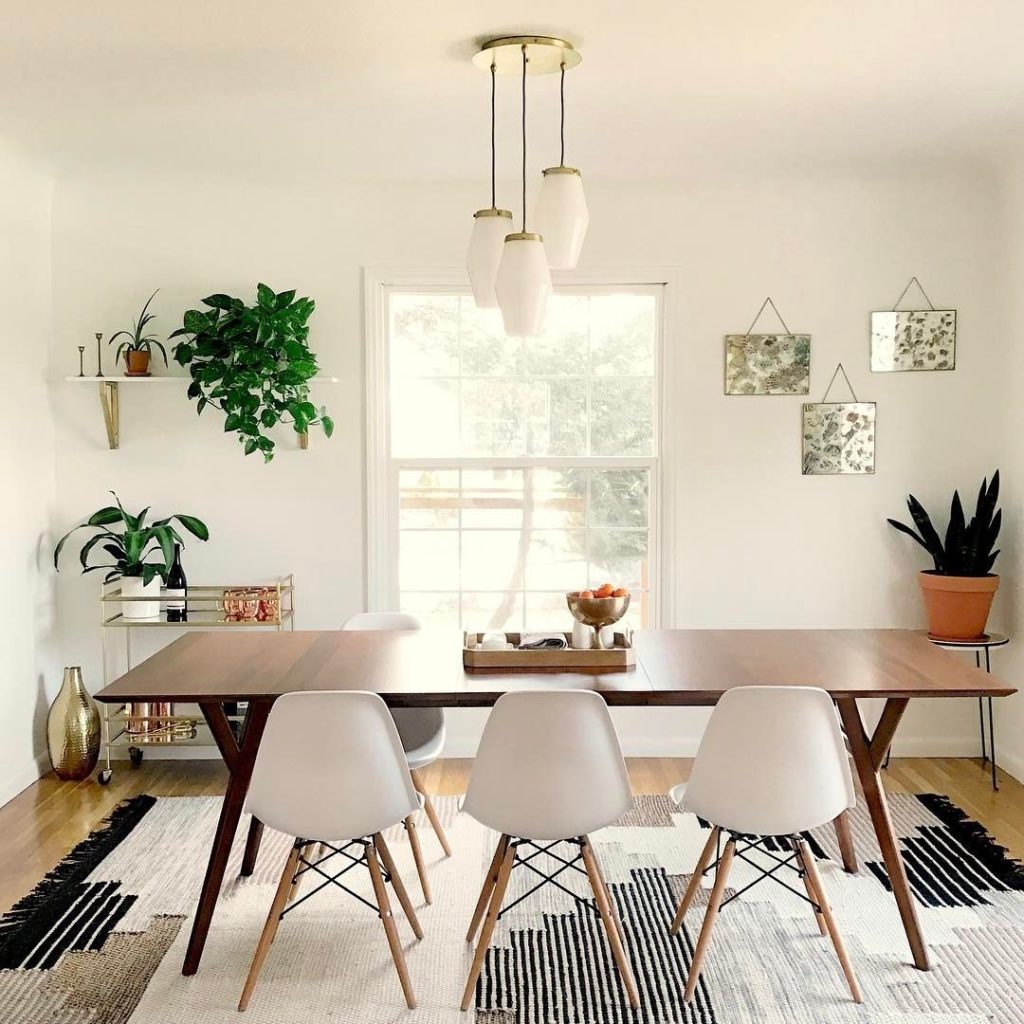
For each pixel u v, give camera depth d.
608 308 5.00
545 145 4.23
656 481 4.97
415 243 4.85
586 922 3.24
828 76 3.43
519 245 2.85
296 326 4.53
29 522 4.60
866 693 2.84
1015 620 4.69
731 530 4.92
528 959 3.03
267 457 4.60
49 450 4.80
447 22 2.95
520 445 5.03
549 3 2.82
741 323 4.86
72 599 4.89
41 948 3.10
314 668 3.17
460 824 4.07
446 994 2.86
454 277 4.86
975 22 2.98
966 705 4.97
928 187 4.81
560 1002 2.81
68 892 3.48
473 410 5.03
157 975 2.95
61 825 4.10
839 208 4.83
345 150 4.29
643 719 4.97
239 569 4.91
